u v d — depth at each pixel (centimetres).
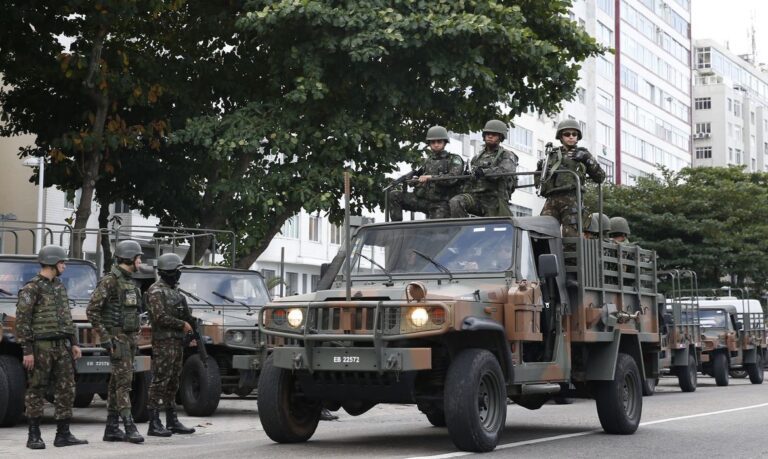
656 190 4816
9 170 3572
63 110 2414
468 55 2109
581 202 1263
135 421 1459
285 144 2159
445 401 1023
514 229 1154
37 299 1142
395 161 2259
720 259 4662
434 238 1180
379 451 1059
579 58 2445
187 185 2500
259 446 1116
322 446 1115
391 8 2106
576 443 1171
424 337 1038
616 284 1362
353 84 2208
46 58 2241
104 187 2511
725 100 10638
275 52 2222
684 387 2498
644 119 7756
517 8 2175
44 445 1121
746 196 4806
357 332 1036
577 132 1332
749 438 1240
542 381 1151
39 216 2803
